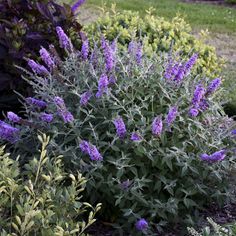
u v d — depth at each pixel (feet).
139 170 5.18
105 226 5.24
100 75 5.50
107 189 5.04
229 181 5.41
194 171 5.12
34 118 5.63
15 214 3.80
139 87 5.43
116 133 5.12
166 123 5.17
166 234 5.15
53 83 5.59
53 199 3.99
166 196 5.25
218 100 6.05
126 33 7.78
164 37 7.80
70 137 5.19
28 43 6.56
